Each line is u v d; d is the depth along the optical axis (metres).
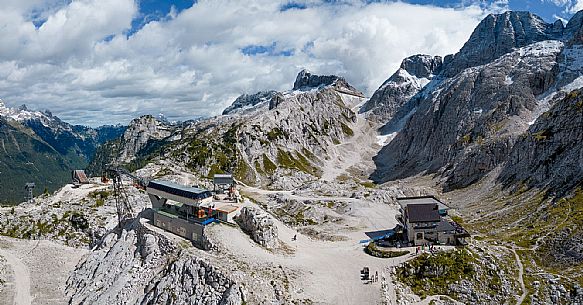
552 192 152.12
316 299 93.62
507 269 106.56
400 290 99.62
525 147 194.50
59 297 124.38
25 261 151.12
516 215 149.25
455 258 107.56
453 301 97.12
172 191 129.50
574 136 171.50
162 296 100.62
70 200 195.50
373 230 145.12
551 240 116.31
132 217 156.62
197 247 116.81
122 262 123.12
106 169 170.00
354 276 104.44
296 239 131.25
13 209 192.62
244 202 141.38
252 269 102.50
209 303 93.06
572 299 94.56
